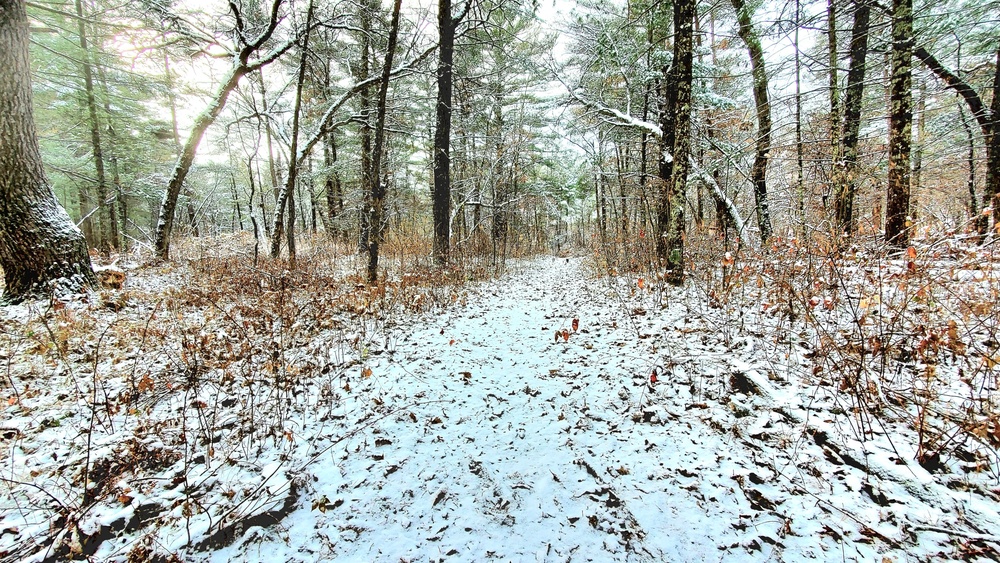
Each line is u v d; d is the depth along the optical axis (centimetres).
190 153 1110
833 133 805
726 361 410
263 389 404
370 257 861
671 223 765
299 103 1045
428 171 2216
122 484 260
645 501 251
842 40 988
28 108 632
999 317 345
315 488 270
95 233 2330
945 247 454
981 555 188
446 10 1136
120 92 1631
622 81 1323
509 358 515
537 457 304
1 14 596
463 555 221
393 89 1568
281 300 598
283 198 1133
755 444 290
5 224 613
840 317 456
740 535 221
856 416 293
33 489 254
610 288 878
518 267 1720
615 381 419
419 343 568
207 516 238
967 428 239
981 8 806
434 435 334
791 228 759
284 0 996
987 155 931
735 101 1174
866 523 216
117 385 397
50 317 541
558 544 226
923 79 1004
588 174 1798
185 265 1084
